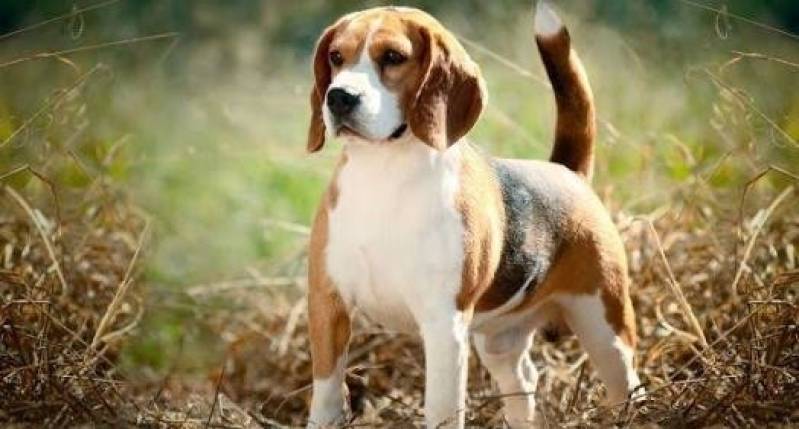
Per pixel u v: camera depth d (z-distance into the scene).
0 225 10.67
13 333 9.41
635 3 17.22
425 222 8.34
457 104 8.47
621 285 9.45
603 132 13.48
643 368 10.79
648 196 12.23
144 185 13.70
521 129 13.14
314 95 8.75
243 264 13.21
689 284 11.24
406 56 8.29
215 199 14.33
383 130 8.19
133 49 17.12
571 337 11.21
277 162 14.97
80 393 9.40
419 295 8.40
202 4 18.31
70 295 10.58
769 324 9.75
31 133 11.09
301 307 12.11
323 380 8.66
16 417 9.02
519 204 8.96
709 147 13.19
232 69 17.66
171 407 10.19
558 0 17.47
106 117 13.89
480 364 11.10
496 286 8.87
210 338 12.09
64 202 11.34
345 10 18.91
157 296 12.16
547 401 9.98
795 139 12.09
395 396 10.89
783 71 13.90
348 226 8.47
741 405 9.16
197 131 15.70
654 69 15.61
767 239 10.78
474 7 17.97
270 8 18.78
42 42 15.05
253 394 11.41
